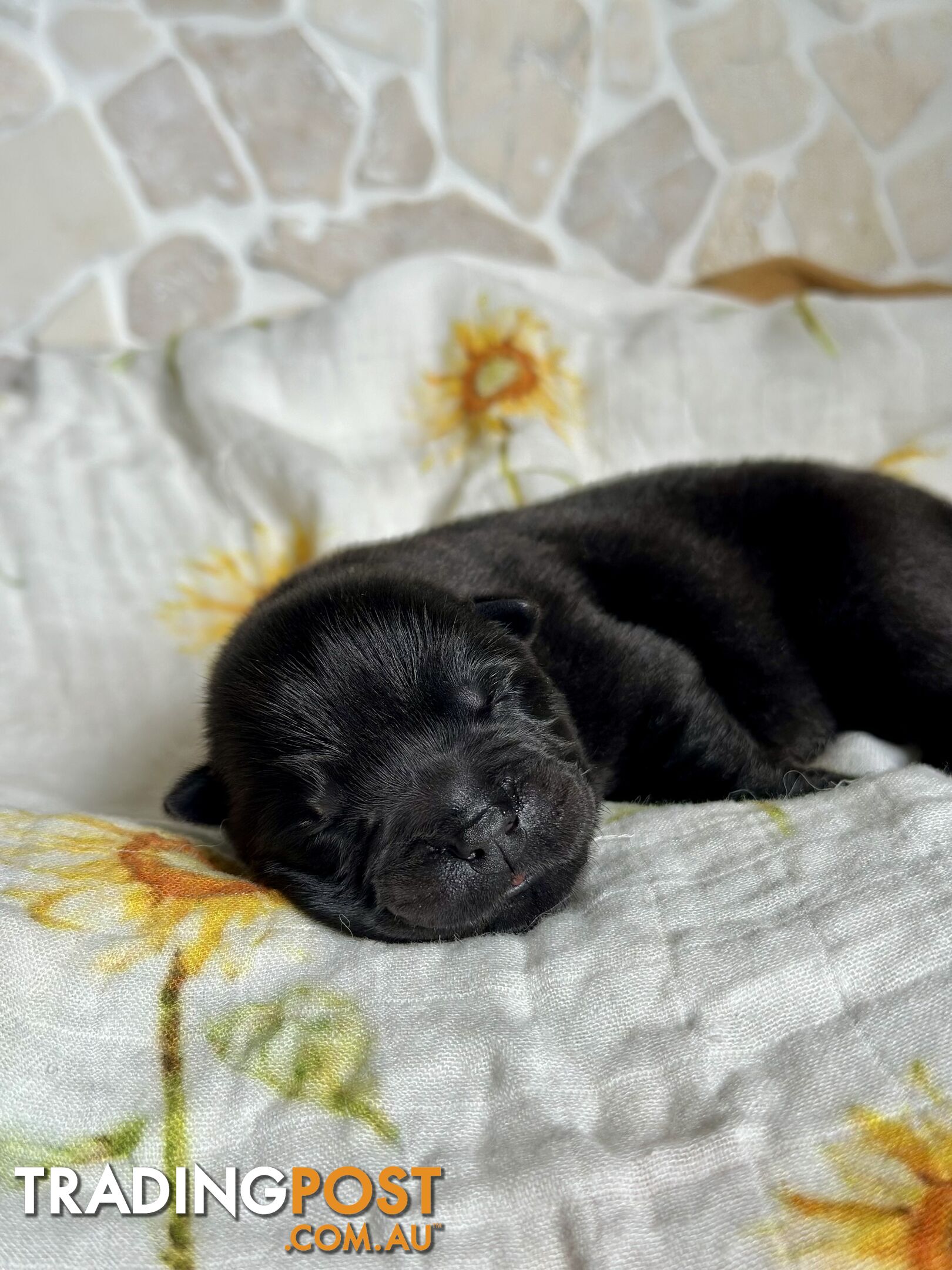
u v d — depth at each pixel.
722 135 0.40
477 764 0.17
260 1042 0.13
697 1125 0.12
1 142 0.36
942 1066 0.12
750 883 0.15
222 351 0.32
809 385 0.31
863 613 0.22
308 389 0.32
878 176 0.41
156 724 0.27
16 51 0.35
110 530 0.30
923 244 0.42
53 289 0.38
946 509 0.23
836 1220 0.11
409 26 0.37
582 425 0.32
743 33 0.39
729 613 0.23
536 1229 0.11
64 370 0.33
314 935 0.15
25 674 0.28
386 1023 0.13
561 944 0.14
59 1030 0.13
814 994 0.13
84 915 0.14
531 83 0.38
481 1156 0.12
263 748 0.17
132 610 0.29
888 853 0.15
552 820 0.16
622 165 0.40
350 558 0.22
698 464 0.25
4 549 0.29
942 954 0.13
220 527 0.30
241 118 0.37
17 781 0.26
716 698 0.21
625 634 0.21
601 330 0.34
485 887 0.16
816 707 0.23
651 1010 0.13
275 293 0.39
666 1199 0.11
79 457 0.31
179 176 0.37
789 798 0.18
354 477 0.31
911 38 0.39
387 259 0.39
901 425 0.31
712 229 0.41
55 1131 0.12
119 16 0.35
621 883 0.16
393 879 0.16
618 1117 0.12
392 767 0.17
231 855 0.19
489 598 0.19
